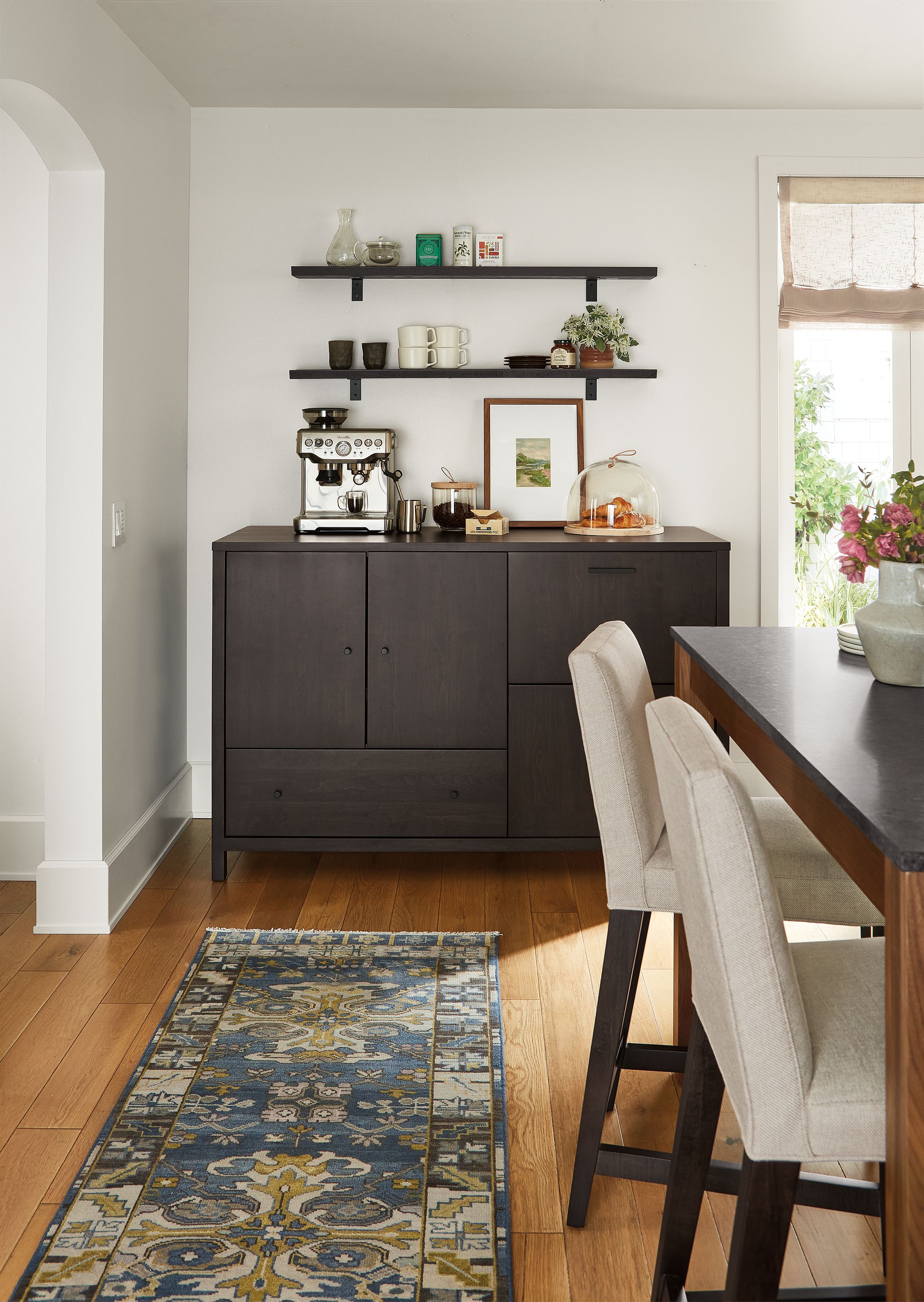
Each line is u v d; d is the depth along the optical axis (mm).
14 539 3631
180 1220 2020
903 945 1150
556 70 3723
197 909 3492
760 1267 1320
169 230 3902
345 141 4137
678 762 1295
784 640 2523
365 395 4227
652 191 4160
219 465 4246
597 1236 2012
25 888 3678
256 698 3697
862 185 4160
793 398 4316
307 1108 2385
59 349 3178
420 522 4043
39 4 2709
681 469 4262
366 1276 1882
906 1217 1163
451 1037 2693
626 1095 2480
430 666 3691
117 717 3428
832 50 3549
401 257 4176
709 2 3184
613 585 3680
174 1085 2469
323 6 3203
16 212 3523
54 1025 2740
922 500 1991
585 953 3184
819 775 1452
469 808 3732
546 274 4012
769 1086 1263
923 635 1936
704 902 1268
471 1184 2133
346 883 3744
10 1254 1936
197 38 3430
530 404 4219
